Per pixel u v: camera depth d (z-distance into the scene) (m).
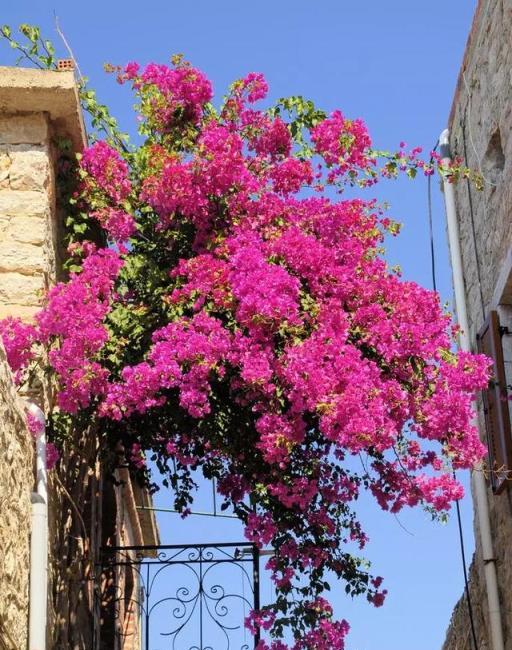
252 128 8.27
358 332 7.60
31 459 6.81
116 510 10.56
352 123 8.12
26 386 7.52
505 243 9.38
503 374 9.21
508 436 9.05
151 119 8.42
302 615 8.20
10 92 8.03
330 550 8.49
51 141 8.27
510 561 9.34
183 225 8.13
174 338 7.41
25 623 6.48
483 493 9.88
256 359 7.28
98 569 8.49
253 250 7.58
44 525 6.76
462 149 10.84
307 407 7.22
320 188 8.09
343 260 7.83
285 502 7.86
